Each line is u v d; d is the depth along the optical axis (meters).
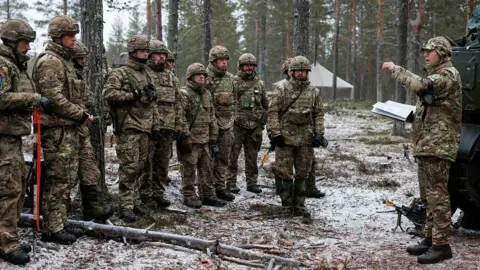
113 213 6.25
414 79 4.86
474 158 5.68
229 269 4.66
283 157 6.71
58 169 4.94
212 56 7.89
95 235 5.29
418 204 6.22
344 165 11.24
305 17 11.06
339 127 21.38
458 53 5.67
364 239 5.85
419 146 5.07
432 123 4.98
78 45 5.48
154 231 5.33
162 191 7.02
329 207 7.50
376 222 6.66
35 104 4.45
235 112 8.24
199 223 6.32
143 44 6.04
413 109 5.43
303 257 5.15
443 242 5.03
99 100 6.59
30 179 5.68
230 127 7.88
